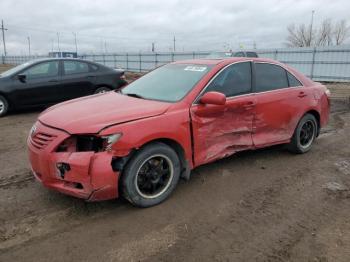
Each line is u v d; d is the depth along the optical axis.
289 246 3.13
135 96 4.45
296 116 5.40
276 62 5.36
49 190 4.17
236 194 4.17
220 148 4.42
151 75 5.06
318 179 4.70
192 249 3.06
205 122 4.16
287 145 5.68
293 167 5.13
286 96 5.20
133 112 3.70
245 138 4.73
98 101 4.25
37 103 9.17
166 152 3.80
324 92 6.05
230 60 4.75
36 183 4.39
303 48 26.59
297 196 4.16
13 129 7.50
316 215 3.71
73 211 3.68
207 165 5.10
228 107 4.38
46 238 3.19
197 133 4.09
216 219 3.58
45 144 3.47
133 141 3.47
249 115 4.69
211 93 4.02
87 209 3.72
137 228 3.38
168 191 3.92
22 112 9.60
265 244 3.15
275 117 5.06
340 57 24.56
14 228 3.34
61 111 3.90
